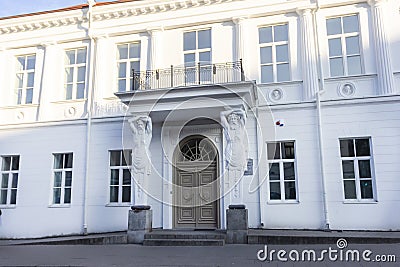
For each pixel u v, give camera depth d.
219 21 12.21
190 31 12.54
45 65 13.39
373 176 10.38
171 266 6.52
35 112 13.23
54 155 12.72
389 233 9.46
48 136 12.81
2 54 13.94
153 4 12.63
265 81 11.74
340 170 10.56
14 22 13.68
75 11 13.30
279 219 10.68
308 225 10.46
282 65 11.75
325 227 10.26
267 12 11.84
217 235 9.34
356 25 11.38
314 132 10.91
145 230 9.81
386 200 10.11
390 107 10.48
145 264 6.73
